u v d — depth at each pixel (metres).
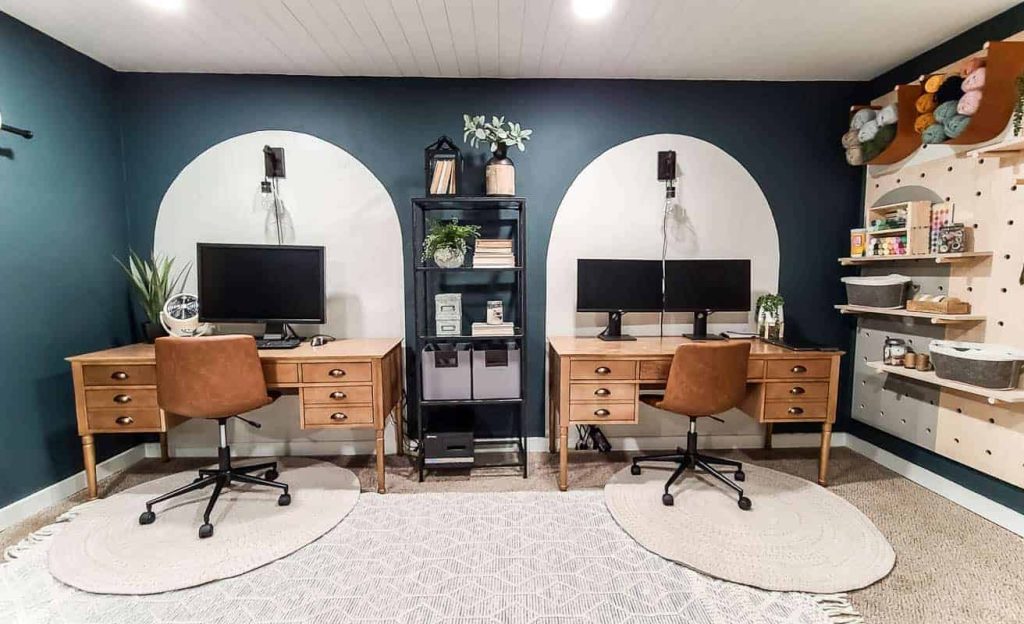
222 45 2.40
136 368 2.25
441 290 2.90
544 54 2.52
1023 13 2.02
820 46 2.44
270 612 1.57
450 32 2.28
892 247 2.49
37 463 2.24
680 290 2.76
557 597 1.64
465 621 1.53
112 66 2.65
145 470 2.68
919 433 2.50
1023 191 2.00
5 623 1.51
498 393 2.56
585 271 2.74
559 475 2.51
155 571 1.75
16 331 2.16
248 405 2.16
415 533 2.03
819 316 3.01
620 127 2.88
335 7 2.05
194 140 2.77
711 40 2.37
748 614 1.56
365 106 2.81
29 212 2.23
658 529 2.03
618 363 2.37
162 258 2.82
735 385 2.23
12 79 2.14
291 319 2.62
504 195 2.53
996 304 2.12
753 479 2.53
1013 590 1.67
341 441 2.95
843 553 1.87
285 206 2.83
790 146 2.92
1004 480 2.09
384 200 2.85
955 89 2.19
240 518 2.13
